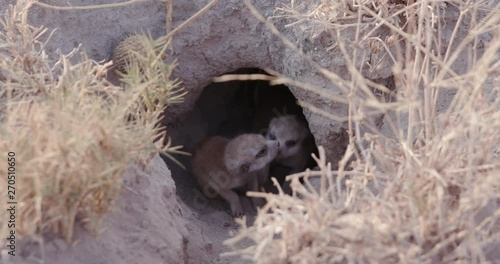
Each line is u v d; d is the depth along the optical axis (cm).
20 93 363
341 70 491
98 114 315
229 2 557
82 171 293
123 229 345
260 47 557
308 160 666
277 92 713
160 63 376
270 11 539
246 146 599
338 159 520
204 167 608
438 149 310
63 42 496
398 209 295
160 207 373
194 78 577
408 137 334
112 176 309
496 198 317
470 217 288
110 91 369
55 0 505
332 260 285
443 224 291
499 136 320
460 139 319
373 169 329
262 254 293
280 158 653
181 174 638
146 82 371
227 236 492
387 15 455
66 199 297
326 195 310
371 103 325
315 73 503
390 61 470
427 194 301
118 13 543
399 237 281
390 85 482
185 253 393
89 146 300
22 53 394
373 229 281
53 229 310
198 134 668
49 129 298
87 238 319
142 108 375
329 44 493
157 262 346
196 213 558
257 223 300
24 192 291
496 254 297
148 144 359
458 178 307
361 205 308
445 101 450
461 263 286
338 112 502
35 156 291
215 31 562
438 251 292
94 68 392
